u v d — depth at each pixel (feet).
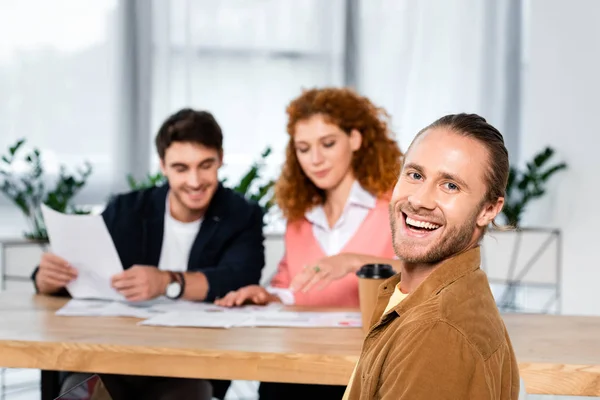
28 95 14.57
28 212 12.62
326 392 6.61
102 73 14.84
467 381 3.02
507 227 3.58
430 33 15.94
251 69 15.39
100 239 6.73
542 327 5.74
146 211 7.56
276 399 6.76
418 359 3.05
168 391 6.29
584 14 14.37
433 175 3.40
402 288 3.70
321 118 7.02
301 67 15.58
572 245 14.62
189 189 7.09
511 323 5.90
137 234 7.48
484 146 3.37
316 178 7.16
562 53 14.76
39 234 12.30
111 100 14.89
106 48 14.84
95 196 14.85
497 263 13.99
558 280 13.93
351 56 15.71
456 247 3.41
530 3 15.39
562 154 14.79
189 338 5.28
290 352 4.86
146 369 5.03
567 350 4.98
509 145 16.15
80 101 14.78
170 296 6.70
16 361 5.17
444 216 3.38
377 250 7.14
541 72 15.12
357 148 7.20
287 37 15.52
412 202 3.41
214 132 7.11
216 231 7.41
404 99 15.90
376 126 7.29
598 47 14.17
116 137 14.89
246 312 6.30
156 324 5.71
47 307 6.45
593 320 6.02
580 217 14.49
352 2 15.70
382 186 7.22
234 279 7.05
